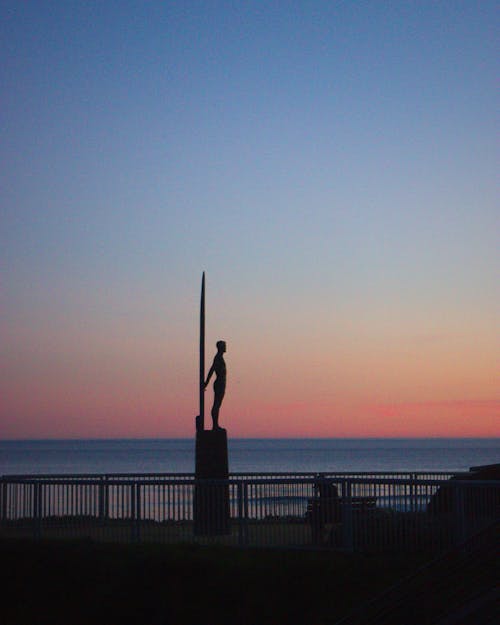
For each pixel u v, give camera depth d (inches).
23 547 815.7
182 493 836.0
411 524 743.1
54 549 807.7
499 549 619.2
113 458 7278.5
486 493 714.8
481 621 554.9
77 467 5236.2
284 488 800.3
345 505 767.1
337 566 722.2
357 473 1058.1
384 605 608.1
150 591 735.7
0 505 871.7
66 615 737.6
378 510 757.3
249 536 796.0
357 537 759.1
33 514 857.5
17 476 1008.2
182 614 707.4
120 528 836.6
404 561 719.1
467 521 719.1
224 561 750.5
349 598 681.0
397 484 753.6
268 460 6441.9
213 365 992.2
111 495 842.8
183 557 762.2
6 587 773.9
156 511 832.9
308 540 781.9
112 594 741.9
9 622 741.3
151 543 811.4
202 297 1008.2
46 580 772.6
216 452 978.7
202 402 992.2
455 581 604.4
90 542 824.9
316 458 6968.5
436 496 739.4
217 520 818.2
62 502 852.6
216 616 699.4
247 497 795.4
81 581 763.4
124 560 772.6
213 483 815.1
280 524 793.6
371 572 706.8
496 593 585.9
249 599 703.7
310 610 679.7
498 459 6604.3
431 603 591.8
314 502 781.9
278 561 745.6
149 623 713.6
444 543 728.3
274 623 679.1
